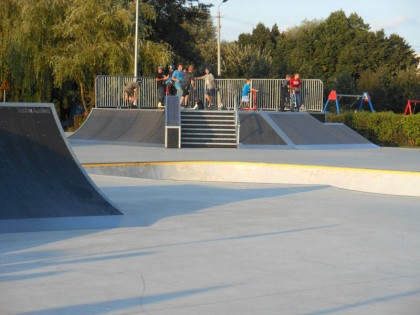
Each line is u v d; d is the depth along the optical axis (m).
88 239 8.07
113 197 11.77
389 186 14.72
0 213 8.57
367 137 30.89
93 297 5.68
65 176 9.77
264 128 23.80
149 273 6.53
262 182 15.77
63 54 35.06
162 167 16.27
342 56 61.72
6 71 36.12
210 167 16.44
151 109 25.62
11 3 35.47
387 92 51.25
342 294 5.93
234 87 28.42
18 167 9.48
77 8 34.59
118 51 34.47
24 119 10.11
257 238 8.40
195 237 8.38
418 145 29.86
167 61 35.84
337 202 11.80
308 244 8.10
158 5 45.09
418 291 6.08
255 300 5.69
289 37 72.12
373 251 7.80
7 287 5.92
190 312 5.32
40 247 7.57
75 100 43.03
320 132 24.42
